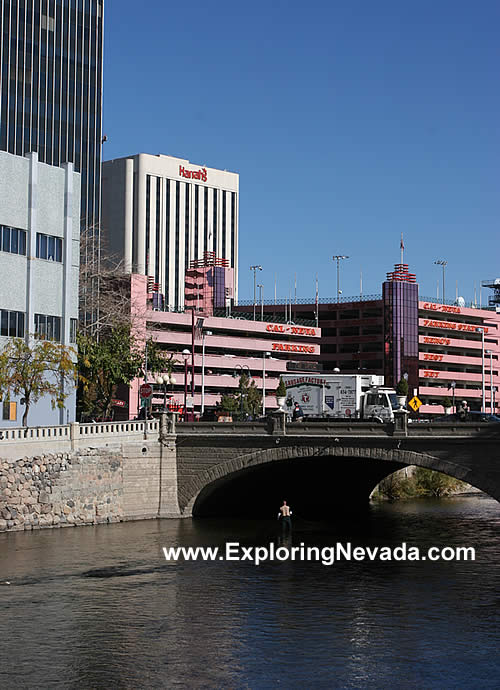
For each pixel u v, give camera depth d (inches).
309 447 2539.4
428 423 2379.4
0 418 2721.5
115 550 2137.1
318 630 1475.1
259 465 2659.9
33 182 2829.7
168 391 5654.5
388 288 6879.9
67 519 2482.8
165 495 2726.4
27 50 5546.3
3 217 2746.1
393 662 1307.8
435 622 1530.5
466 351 7504.9
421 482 3917.3
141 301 5472.4
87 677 1233.4
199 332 4040.4
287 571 1975.9
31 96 5551.2
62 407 2630.4
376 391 2942.9
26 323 2797.7
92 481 2556.6
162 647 1370.6
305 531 2628.0
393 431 2420.0
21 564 1945.1
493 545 2370.8
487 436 2287.2
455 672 1266.0
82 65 5812.0
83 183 5772.6
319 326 7273.6
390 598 1712.6
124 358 3651.6
